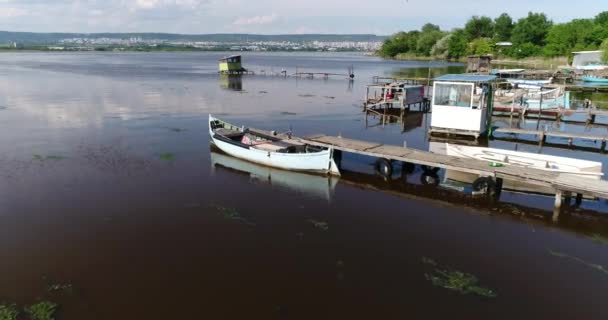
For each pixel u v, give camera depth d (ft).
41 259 46.55
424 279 44.04
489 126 107.34
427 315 38.47
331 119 132.98
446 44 485.15
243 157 84.53
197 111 141.59
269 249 49.60
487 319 38.09
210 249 49.29
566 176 62.44
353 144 81.25
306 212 60.44
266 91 202.08
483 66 250.78
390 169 75.25
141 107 147.23
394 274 44.88
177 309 38.65
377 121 131.54
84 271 44.39
